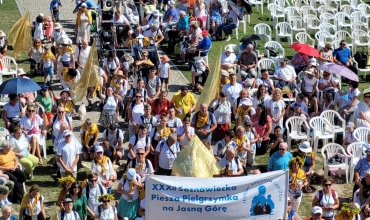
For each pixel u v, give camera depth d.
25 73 31.00
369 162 24.22
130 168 22.86
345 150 26.80
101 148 23.70
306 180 24.08
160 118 25.53
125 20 34.00
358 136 27.20
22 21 34.56
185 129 25.20
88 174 22.27
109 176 23.80
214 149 24.67
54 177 25.36
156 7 40.75
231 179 19.36
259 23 39.75
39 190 23.83
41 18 35.44
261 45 37.28
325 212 22.67
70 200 20.94
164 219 19.48
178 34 35.88
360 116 28.05
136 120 26.92
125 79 30.61
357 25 38.31
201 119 26.69
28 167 24.78
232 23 37.69
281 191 19.64
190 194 19.31
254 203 19.61
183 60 35.34
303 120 27.70
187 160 22.06
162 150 24.33
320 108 29.89
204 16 37.88
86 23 35.03
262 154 27.36
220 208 19.45
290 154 24.14
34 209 21.66
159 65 31.34
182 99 27.67
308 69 30.22
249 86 29.25
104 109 27.88
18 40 34.62
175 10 37.09
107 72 31.14
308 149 24.84
